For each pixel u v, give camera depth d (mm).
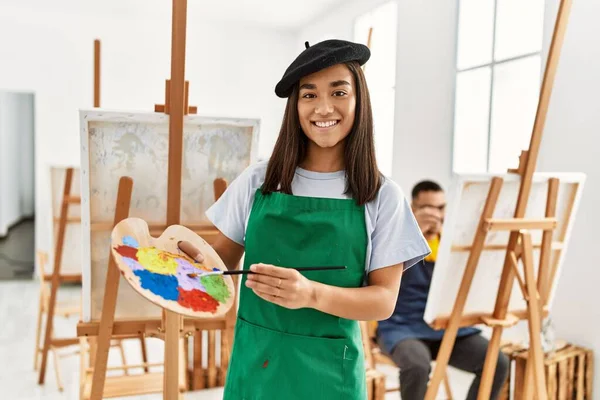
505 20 3031
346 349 1186
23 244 8188
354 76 1176
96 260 1519
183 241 1227
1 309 4547
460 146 3404
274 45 6531
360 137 1188
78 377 3074
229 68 6379
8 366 3229
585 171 2441
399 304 2371
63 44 5566
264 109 6543
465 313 1990
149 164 1515
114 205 1511
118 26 5734
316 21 6000
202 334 2787
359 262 1186
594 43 2395
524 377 2201
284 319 1185
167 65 5910
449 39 3467
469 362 2213
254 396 1195
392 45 4492
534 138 1858
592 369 2418
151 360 3377
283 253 1186
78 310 3123
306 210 1186
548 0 2648
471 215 1865
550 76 1834
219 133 1570
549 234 1990
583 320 2467
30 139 10531
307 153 1251
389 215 1197
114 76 5758
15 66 5445
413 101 3863
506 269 1973
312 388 1166
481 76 3215
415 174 3842
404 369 2109
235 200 1299
